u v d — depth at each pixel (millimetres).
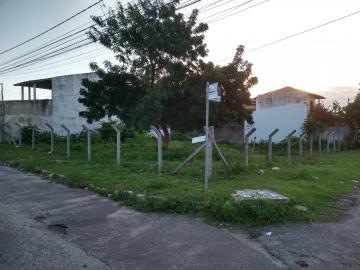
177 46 17203
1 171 14273
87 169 13484
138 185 10055
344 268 5488
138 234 6676
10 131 29562
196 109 16969
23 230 6934
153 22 17734
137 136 25547
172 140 30469
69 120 28891
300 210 8086
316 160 19656
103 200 9062
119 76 18266
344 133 34969
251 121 19766
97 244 6230
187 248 6047
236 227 7082
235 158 16250
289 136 17125
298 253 5977
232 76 17797
